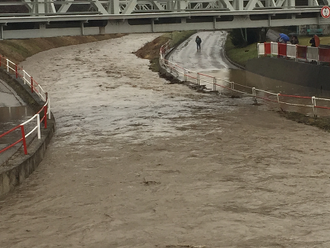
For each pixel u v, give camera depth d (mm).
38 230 11547
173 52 54531
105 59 52812
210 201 13008
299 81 31984
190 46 59438
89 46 68938
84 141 19906
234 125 21984
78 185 14594
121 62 49906
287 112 24266
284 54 34688
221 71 40406
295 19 32969
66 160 17234
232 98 29078
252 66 39000
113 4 26125
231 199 13125
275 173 15203
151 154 17688
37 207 13000
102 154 17891
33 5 25250
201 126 22000
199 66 43750
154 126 22344
